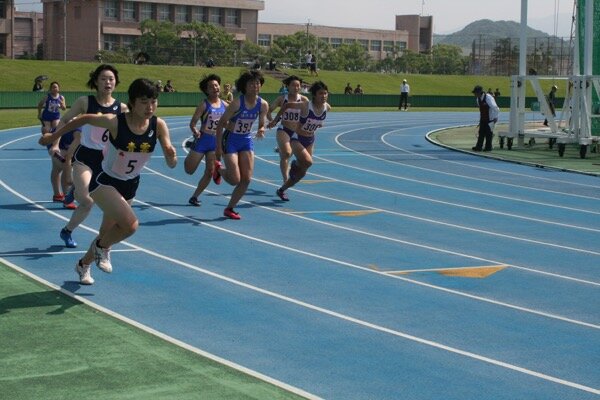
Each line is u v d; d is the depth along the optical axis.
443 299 11.03
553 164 29.19
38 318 9.37
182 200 18.52
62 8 128.75
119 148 9.70
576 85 31.97
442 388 7.78
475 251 14.31
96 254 10.48
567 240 15.66
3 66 78.06
